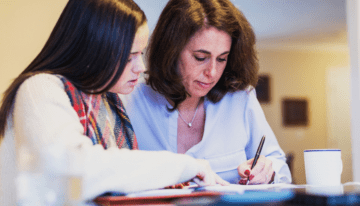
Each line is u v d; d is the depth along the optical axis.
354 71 2.73
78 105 0.92
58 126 0.78
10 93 0.87
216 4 1.29
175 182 0.81
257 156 1.26
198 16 1.25
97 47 0.93
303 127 7.85
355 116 2.73
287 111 7.75
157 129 1.43
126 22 0.94
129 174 0.74
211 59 1.29
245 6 5.36
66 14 0.97
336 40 7.32
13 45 2.16
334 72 8.04
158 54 1.36
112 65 0.93
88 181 0.68
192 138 1.48
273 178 1.26
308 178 1.09
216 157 1.45
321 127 7.95
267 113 7.65
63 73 0.94
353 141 2.74
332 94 8.00
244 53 1.39
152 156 0.79
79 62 0.95
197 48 1.27
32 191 0.43
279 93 7.75
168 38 1.31
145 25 0.99
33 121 0.79
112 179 0.71
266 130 1.51
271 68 7.75
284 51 7.84
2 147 0.88
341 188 0.71
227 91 1.49
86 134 0.97
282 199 0.57
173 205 0.64
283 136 7.71
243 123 1.51
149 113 1.45
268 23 6.21
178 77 1.33
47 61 0.95
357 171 2.70
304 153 1.11
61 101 0.84
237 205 0.54
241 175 1.25
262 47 7.70
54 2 2.26
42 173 0.44
